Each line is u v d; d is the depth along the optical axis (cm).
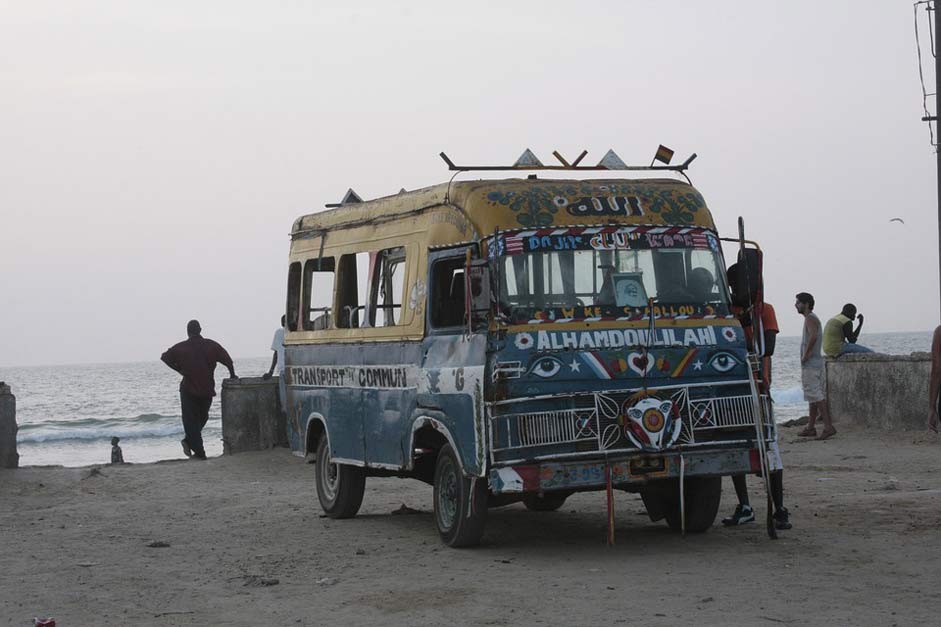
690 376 1038
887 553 987
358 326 1291
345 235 1343
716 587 876
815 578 897
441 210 1122
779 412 4878
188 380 2133
